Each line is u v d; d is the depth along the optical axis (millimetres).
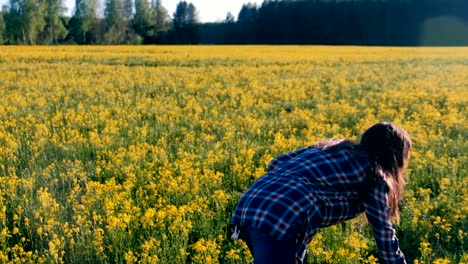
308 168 3633
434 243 5574
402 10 73625
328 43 75875
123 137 9773
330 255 4891
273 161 3928
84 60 27062
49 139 9617
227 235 5656
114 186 6488
